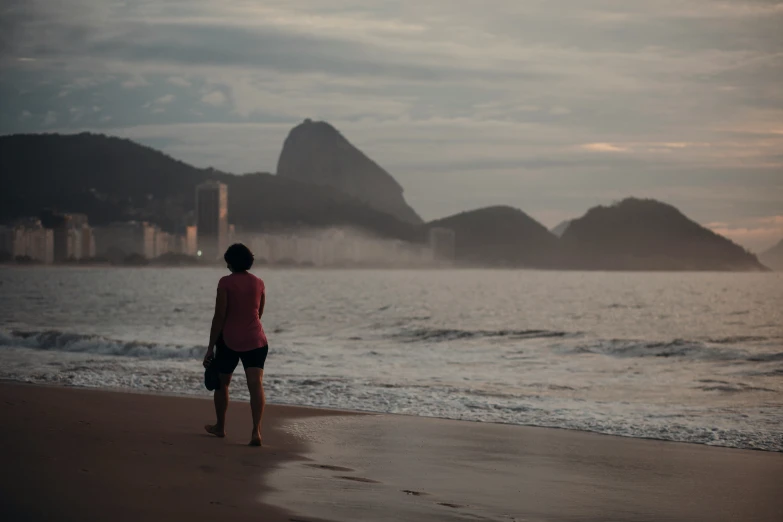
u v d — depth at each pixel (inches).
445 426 366.3
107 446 269.9
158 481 215.2
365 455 285.0
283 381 532.4
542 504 216.8
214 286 4478.3
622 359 776.9
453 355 803.4
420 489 228.8
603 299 3248.0
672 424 380.2
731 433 354.9
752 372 664.4
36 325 1279.5
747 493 237.3
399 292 3946.9
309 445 302.2
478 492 229.1
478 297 3341.5
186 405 410.6
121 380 535.2
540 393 509.7
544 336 1064.2
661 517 206.8
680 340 989.8
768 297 3567.9
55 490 196.4
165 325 1295.5
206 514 180.5
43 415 344.5
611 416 406.3
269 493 208.5
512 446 316.5
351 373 625.9
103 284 4918.8
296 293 3659.0
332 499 206.2
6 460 233.6
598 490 238.2
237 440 305.3
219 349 298.8
